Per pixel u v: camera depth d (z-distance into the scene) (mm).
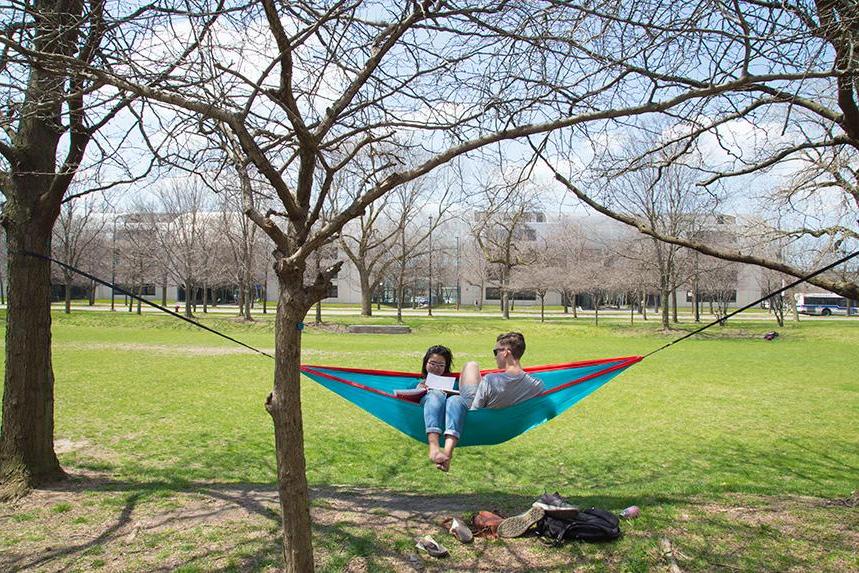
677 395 13539
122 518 5438
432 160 3947
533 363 19266
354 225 45344
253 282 40531
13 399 6223
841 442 9430
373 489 6625
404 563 4582
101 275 49656
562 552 4762
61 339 24016
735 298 53594
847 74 4574
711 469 7828
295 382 3812
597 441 9375
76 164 6039
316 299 3857
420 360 19141
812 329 32406
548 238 40344
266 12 3717
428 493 6461
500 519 5285
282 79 3963
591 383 5695
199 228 37812
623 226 39938
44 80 4953
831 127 6316
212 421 10148
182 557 4625
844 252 10281
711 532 5094
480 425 5273
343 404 11883
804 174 8945
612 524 4996
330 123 4020
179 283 37344
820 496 6402
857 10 4219
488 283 45625
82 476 6828
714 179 6902
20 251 6078
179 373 15328
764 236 11578
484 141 4051
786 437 9734
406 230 49312
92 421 9953
